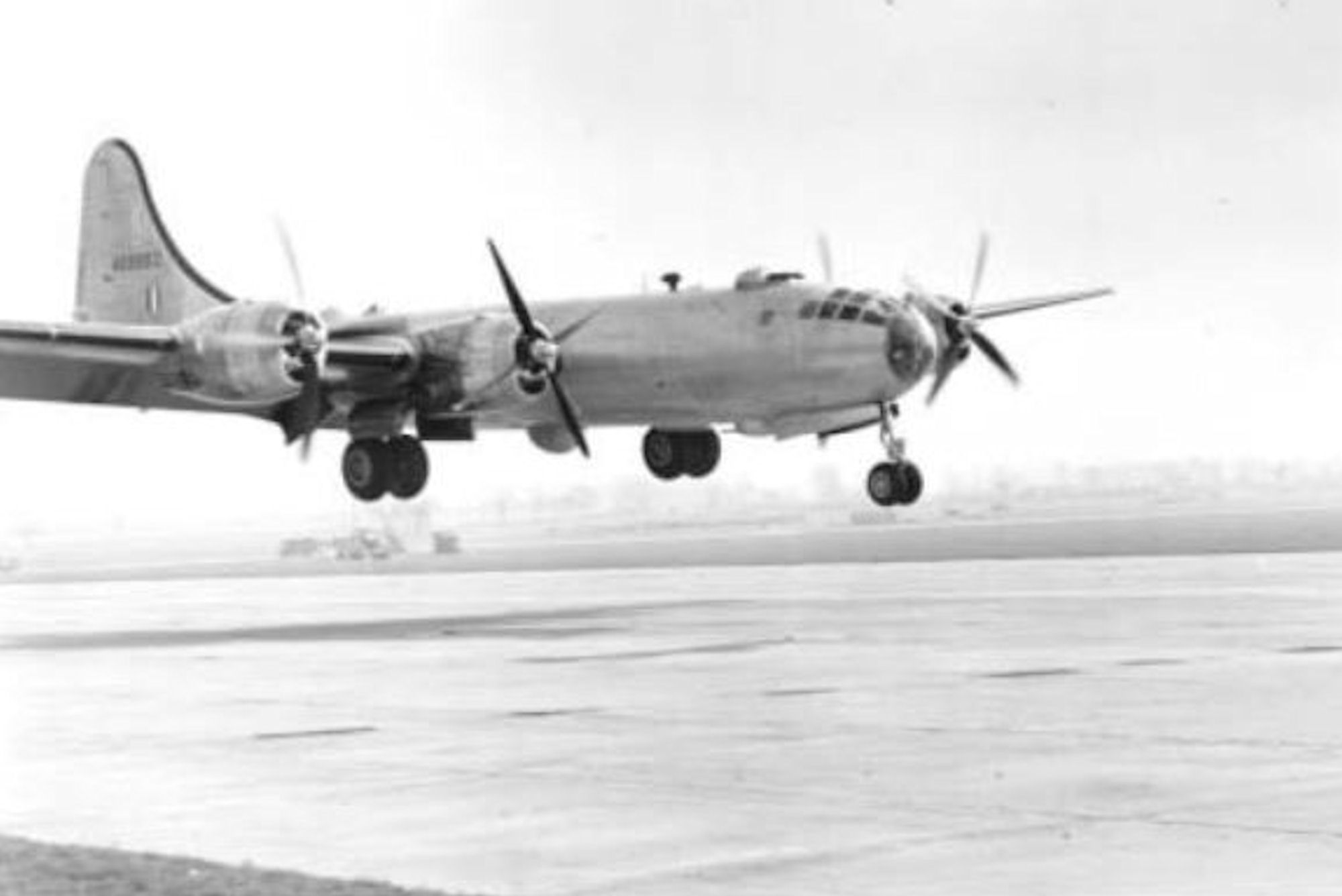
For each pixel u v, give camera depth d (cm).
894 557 8125
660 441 5075
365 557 11875
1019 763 1627
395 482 4788
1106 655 2612
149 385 4506
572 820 1420
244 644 3509
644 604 4578
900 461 4678
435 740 1908
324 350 4328
